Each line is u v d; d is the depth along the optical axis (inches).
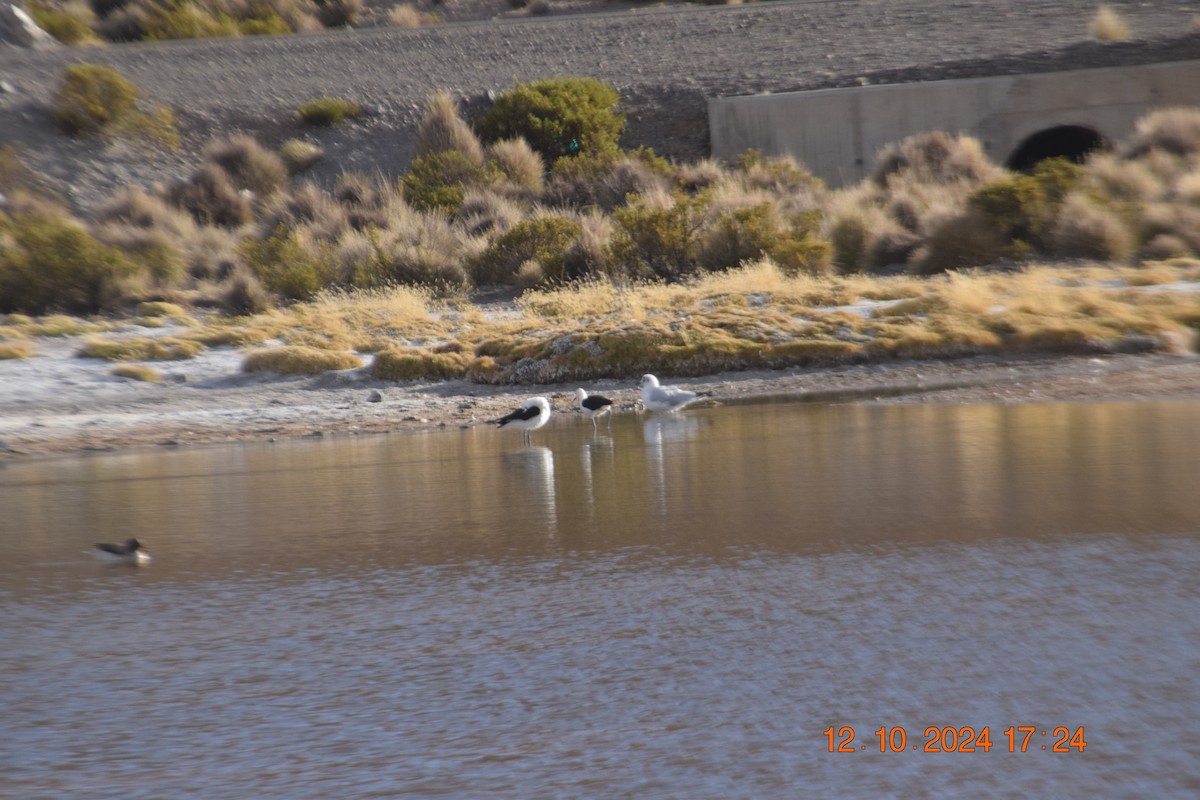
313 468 1903.3
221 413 2655.0
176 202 6505.9
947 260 4178.2
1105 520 1238.9
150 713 815.7
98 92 7514.8
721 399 2541.8
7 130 7450.8
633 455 1861.5
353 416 2541.8
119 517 1535.4
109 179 7096.5
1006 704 772.6
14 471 2025.1
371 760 729.6
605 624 968.9
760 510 1380.4
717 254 4414.4
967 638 890.7
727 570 1118.4
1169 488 1382.9
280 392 2928.2
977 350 2851.9
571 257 4677.7
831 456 1739.7
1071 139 7391.7
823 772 695.1
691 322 3063.5
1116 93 6875.0
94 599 1121.4
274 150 7628.0
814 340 2920.8
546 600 1047.6
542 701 810.2
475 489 1625.2
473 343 3248.0
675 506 1430.9
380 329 3732.8
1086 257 4131.4
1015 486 1438.2
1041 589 1003.9
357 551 1277.1
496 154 6825.8
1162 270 3636.8
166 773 720.3
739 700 796.6
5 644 979.9
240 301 4507.9
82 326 4158.5
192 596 1119.0
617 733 754.8
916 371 2716.5
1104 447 1684.3
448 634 962.7
